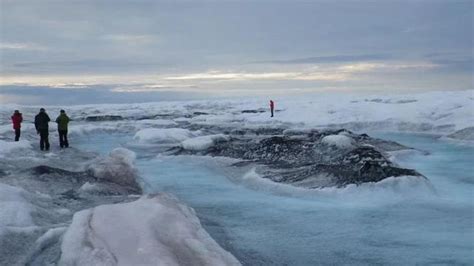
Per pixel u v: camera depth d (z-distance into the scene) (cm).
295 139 1894
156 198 860
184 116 5072
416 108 3541
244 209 1093
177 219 755
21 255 688
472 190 1255
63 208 982
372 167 1256
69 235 695
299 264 737
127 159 1478
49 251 695
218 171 1623
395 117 3388
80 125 3681
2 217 793
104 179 1284
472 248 803
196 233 730
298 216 1025
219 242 845
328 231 912
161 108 8131
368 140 2145
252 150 1845
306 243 839
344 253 786
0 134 2569
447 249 799
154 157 2014
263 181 1345
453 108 3309
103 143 2658
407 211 1050
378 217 1005
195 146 2006
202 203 1158
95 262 589
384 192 1171
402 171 1245
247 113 5238
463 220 973
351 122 3416
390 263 736
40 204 965
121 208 783
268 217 1018
